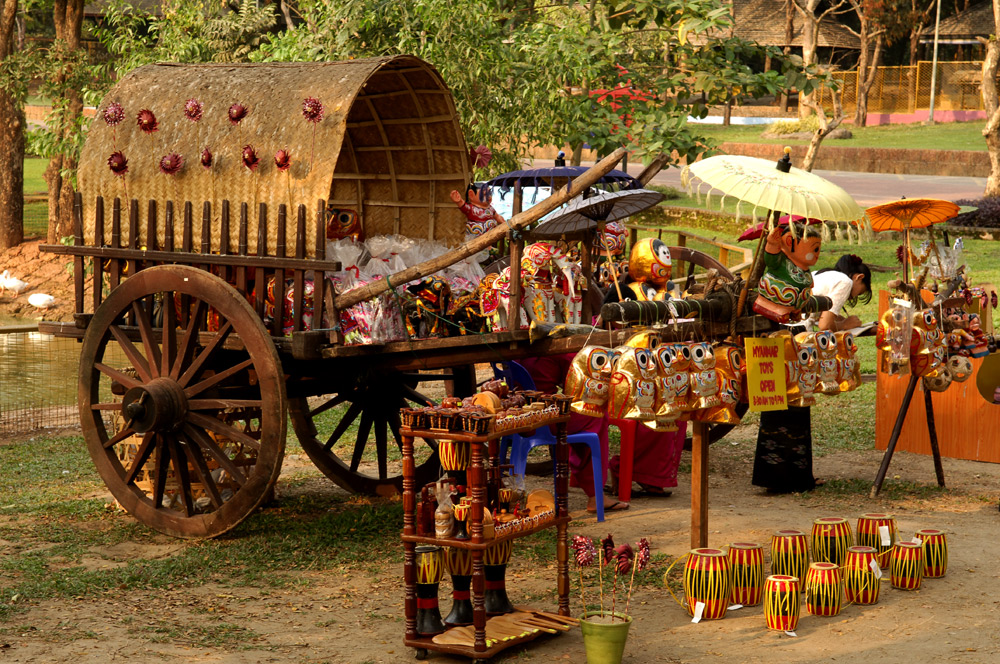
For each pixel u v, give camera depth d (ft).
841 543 19.35
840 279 26.66
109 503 25.21
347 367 23.34
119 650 16.01
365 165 26.63
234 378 24.81
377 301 21.17
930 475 27.63
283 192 21.35
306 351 20.77
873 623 17.25
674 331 18.94
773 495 26.23
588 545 15.60
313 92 21.63
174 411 21.99
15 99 69.97
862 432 32.30
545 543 21.81
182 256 22.57
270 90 22.26
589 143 45.27
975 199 81.66
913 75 139.44
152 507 22.74
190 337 22.20
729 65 45.39
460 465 16.06
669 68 47.83
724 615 17.65
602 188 34.12
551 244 21.26
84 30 87.10
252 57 45.98
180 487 22.56
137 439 24.34
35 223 95.91
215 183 22.27
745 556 17.95
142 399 21.85
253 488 21.27
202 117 22.75
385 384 26.61
